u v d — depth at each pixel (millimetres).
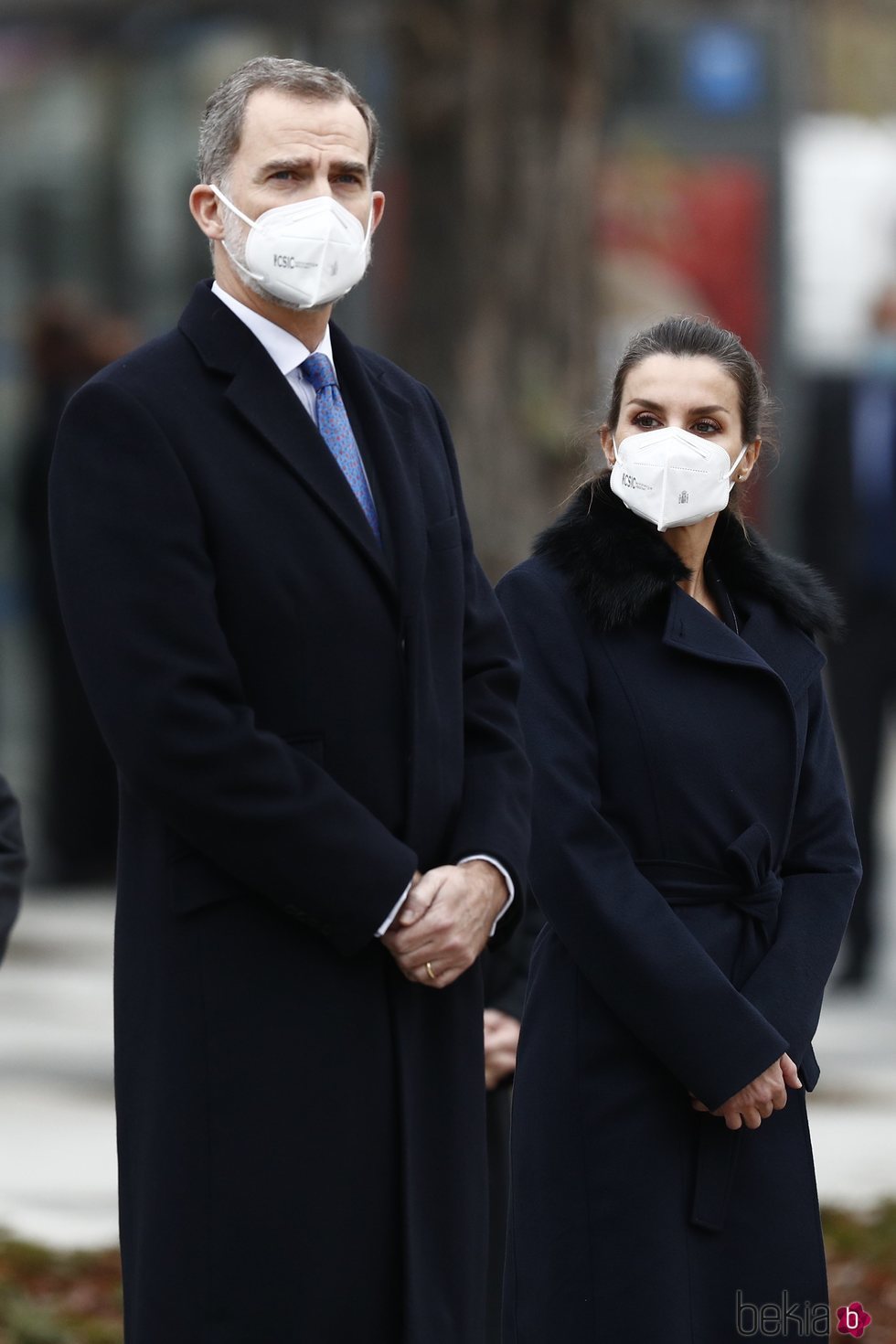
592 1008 12734
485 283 23922
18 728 36344
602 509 13188
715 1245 12547
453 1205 12008
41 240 35125
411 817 11852
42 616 34500
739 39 33438
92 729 34938
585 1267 12516
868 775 28578
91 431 11625
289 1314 11500
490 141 23922
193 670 11328
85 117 34938
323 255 11648
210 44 33625
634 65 33156
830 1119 23031
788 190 33906
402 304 24406
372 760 11797
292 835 11320
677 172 33219
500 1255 14227
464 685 12500
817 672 13328
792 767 12969
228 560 11594
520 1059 13023
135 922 11844
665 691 12844
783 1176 12703
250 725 11383
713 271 33938
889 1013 27922
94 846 35188
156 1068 11617
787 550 34156
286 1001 11562
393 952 11633
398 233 25062
